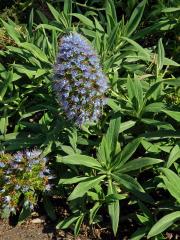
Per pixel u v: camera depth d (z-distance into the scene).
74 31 1.02
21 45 1.03
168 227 0.85
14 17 1.29
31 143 0.96
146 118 0.94
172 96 0.95
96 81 0.83
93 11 1.24
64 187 0.96
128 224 0.93
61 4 1.30
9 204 0.92
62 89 0.83
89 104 0.84
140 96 0.92
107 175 0.90
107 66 0.99
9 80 1.00
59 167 0.96
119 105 0.94
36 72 1.01
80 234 0.92
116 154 0.88
